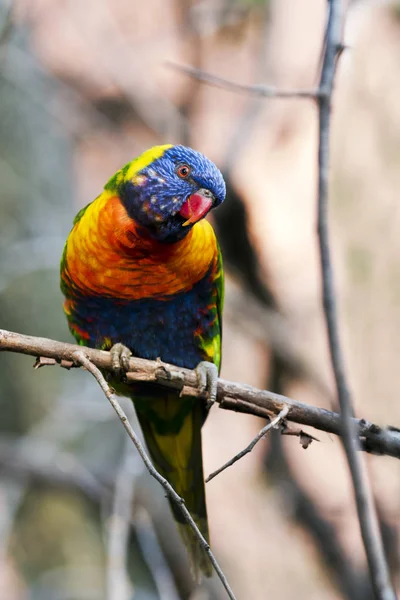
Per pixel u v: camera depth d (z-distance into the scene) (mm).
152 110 13656
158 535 12242
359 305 12008
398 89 12414
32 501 14141
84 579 13375
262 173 12445
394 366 11781
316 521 12531
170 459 7180
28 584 13266
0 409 13477
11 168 13727
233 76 14016
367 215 12234
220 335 7105
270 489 12789
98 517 13828
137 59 14109
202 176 6324
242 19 13969
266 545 12609
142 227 6184
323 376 12078
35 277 13336
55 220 13844
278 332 12266
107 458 13438
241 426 13000
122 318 6621
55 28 14461
